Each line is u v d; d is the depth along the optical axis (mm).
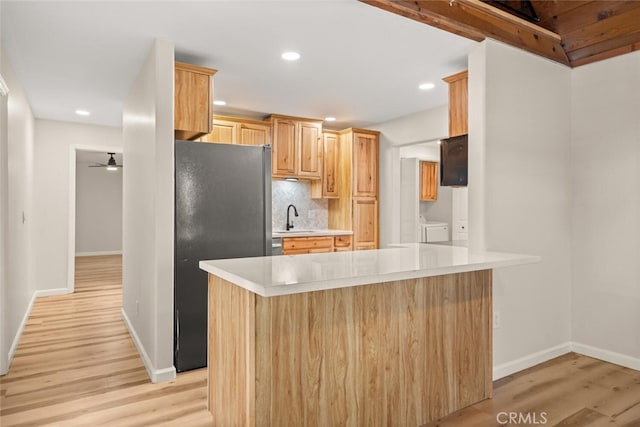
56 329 3826
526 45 2852
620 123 2914
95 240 10188
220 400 2064
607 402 2383
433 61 3145
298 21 2477
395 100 4230
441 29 2500
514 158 2809
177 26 2529
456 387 2311
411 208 6102
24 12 2326
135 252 3486
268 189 3211
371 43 2814
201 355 2932
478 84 2676
